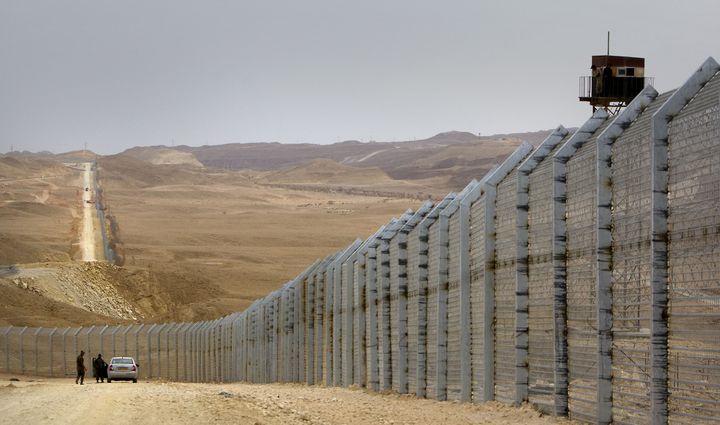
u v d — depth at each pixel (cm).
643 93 1477
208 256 15312
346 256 3288
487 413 1830
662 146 1320
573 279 1620
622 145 1447
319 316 3544
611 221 1481
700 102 1253
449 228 2253
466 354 2091
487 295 1956
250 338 4762
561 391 1648
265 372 4422
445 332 2266
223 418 1706
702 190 1240
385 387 2736
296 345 3862
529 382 1806
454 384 2205
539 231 1752
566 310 1642
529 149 1959
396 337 2659
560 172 1650
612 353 1490
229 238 17888
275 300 4231
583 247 1581
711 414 1295
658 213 1323
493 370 1966
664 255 1323
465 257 2102
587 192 1565
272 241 17838
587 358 1579
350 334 3134
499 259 1928
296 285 3853
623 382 1463
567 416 1641
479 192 2095
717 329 1234
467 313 2094
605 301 1488
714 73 1298
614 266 1477
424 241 2416
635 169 1411
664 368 1325
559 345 1645
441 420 1767
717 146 1209
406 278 2602
